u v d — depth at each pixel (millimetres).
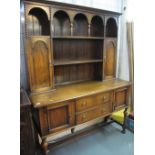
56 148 2064
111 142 2195
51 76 1793
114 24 2305
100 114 1979
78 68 2254
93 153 1975
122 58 2746
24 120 1373
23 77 1906
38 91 1730
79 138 2268
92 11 1946
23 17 1503
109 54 2258
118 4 2561
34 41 1601
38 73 1696
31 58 1620
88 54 2320
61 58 2082
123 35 2662
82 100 1751
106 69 2287
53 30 1896
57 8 1674
